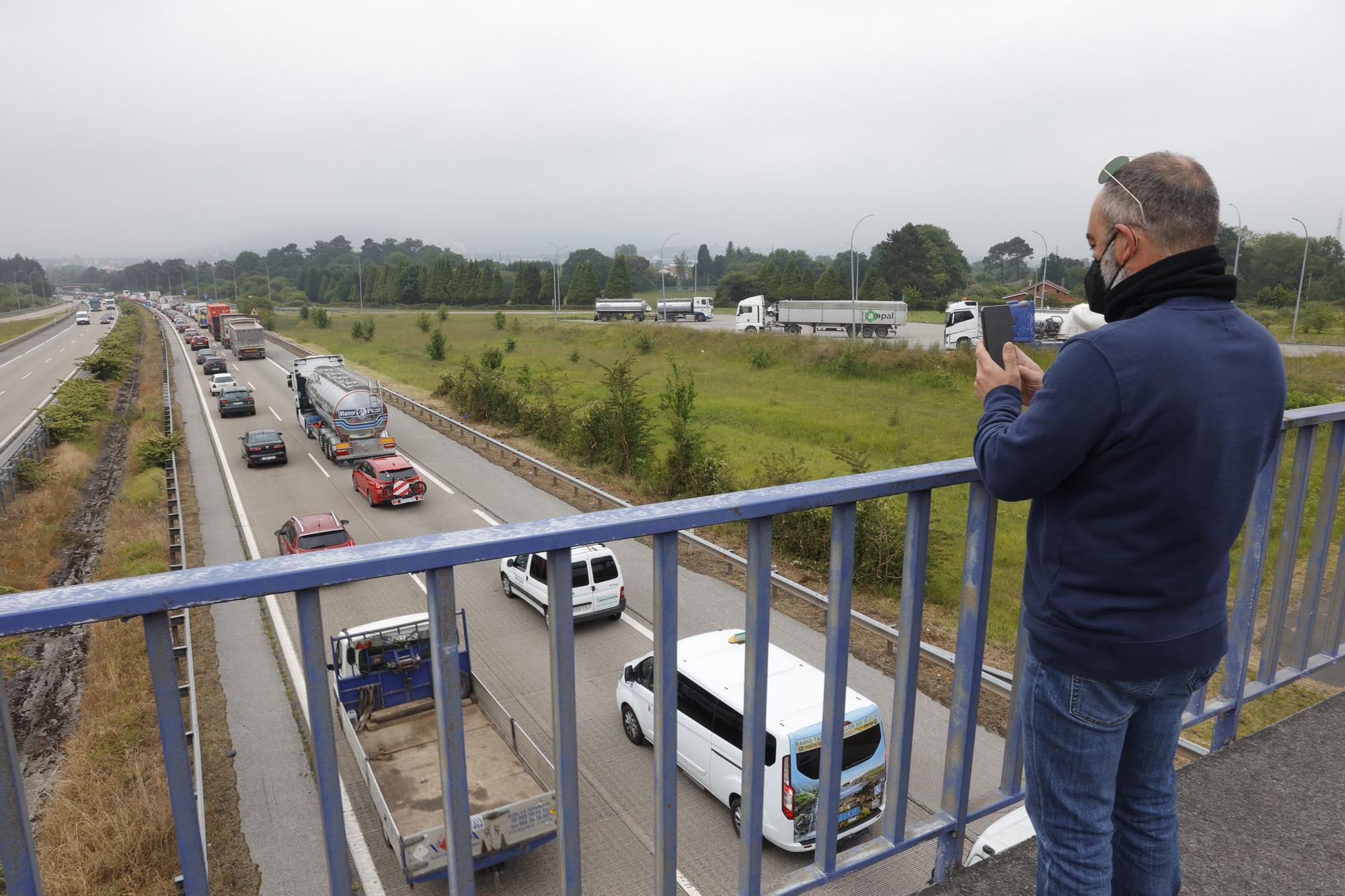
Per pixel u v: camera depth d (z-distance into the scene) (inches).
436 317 4131.4
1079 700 69.8
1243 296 3270.2
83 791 422.6
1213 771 122.6
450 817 60.6
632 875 344.5
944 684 488.7
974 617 88.7
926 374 1721.2
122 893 344.8
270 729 474.9
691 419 1173.7
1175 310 65.0
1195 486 62.4
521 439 1263.5
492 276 5226.4
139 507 957.2
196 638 588.4
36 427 1374.3
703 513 65.8
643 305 3516.2
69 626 46.8
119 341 2655.0
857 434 1208.2
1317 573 133.2
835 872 85.9
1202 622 67.5
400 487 921.5
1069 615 68.1
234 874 360.5
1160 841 80.0
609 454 1055.6
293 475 1115.9
